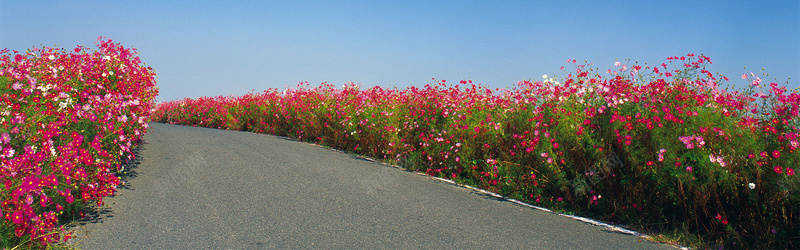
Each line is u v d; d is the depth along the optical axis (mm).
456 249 3582
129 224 3914
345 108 10336
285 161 7465
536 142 5582
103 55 6473
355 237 3770
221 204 4652
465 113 7793
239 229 3863
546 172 5535
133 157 6996
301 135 11648
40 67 5379
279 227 3961
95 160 4422
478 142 6980
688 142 4305
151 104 8320
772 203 3910
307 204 4781
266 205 4676
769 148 4125
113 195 4867
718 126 4414
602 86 5273
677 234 4250
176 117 19969
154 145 8742
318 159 7934
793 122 4133
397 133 8695
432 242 3725
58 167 3584
